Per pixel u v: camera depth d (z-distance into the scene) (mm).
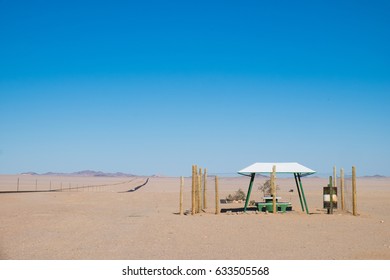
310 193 66312
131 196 52438
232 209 35094
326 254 15266
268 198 32469
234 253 15445
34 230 20953
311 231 21234
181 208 29391
